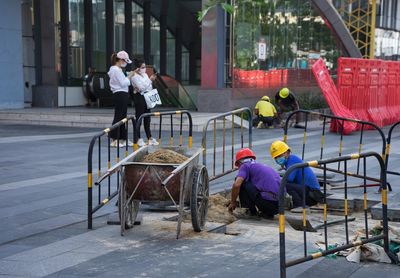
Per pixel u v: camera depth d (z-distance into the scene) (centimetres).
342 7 3659
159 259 546
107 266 521
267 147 1377
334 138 1620
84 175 979
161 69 3177
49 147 1329
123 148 1285
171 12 3194
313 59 2891
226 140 1507
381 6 4144
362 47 3650
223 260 545
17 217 700
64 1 2355
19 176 966
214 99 2081
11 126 1842
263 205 763
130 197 632
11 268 512
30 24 2369
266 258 553
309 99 2581
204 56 2094
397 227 686
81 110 2108
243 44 2191
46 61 2327
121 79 1235
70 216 711
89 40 2514
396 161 1189
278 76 2530
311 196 807
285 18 2564
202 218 665
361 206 836
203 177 666
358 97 1891
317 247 596
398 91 2309
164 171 613
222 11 2070
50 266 518
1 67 2095
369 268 526
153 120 1750
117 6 2831
